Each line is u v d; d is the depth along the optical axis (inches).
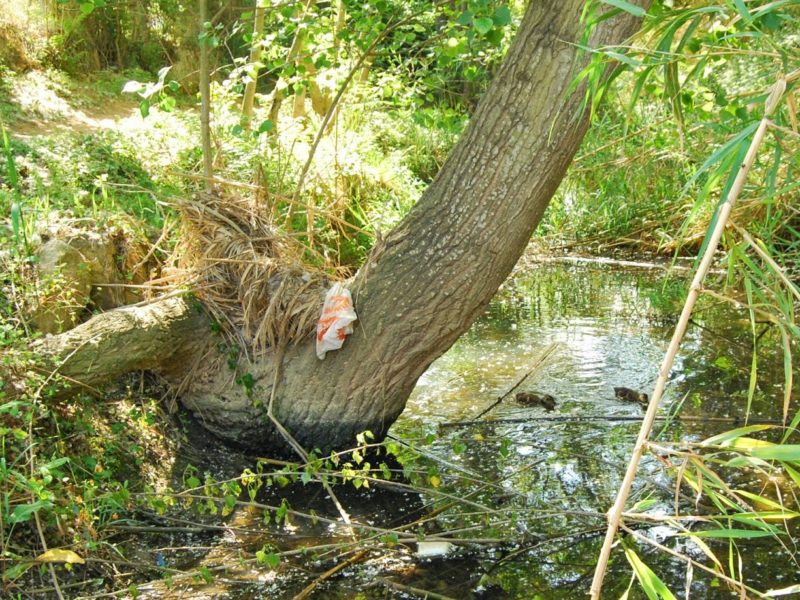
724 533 79.9
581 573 155.9
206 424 211.3
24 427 163.0
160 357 201.5
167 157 329.1
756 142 76.8
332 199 341.7
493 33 186.1
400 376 203.6
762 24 98.9
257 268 211.8
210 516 178.9
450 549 165.3
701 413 234.1
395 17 252.8
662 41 100.5
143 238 240.5
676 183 442.0
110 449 182.4
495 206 181.8
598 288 399.5
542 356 292.5
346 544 157.4
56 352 178.5
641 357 288.7
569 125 173.6
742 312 337.1
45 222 218.8
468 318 195.8
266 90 613.6
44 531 151.3
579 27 167.0
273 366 206.4
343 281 211.0
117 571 153.9
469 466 204.7
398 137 530.0
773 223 226.7
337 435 207.3
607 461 204.8
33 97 430.6
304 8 243.8
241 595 148.5
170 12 579.8
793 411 231.9
